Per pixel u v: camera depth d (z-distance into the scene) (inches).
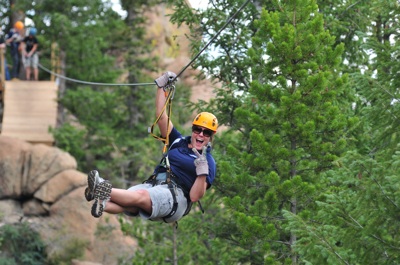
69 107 1897.1
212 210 1235.9
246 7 1081.4
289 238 925.2
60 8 1915.6
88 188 448.5
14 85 1879.9
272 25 901.8
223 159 984.3
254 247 911.0
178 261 1179.3
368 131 926.4
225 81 1107.3
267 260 842.8
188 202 476.1
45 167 1737.2
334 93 895.1
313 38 890.7
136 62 1998.0
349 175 621.9
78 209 1692.9
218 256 1191.6
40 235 1664.6
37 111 1871.3
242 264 1024.2
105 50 2130.9
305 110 870.4
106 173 1926.7
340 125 891.4
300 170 913.5
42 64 2000.5
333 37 905.5
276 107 928.3
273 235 858.8
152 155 1472.7
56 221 1692.9
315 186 873.5
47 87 1878.7
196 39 1114.7
